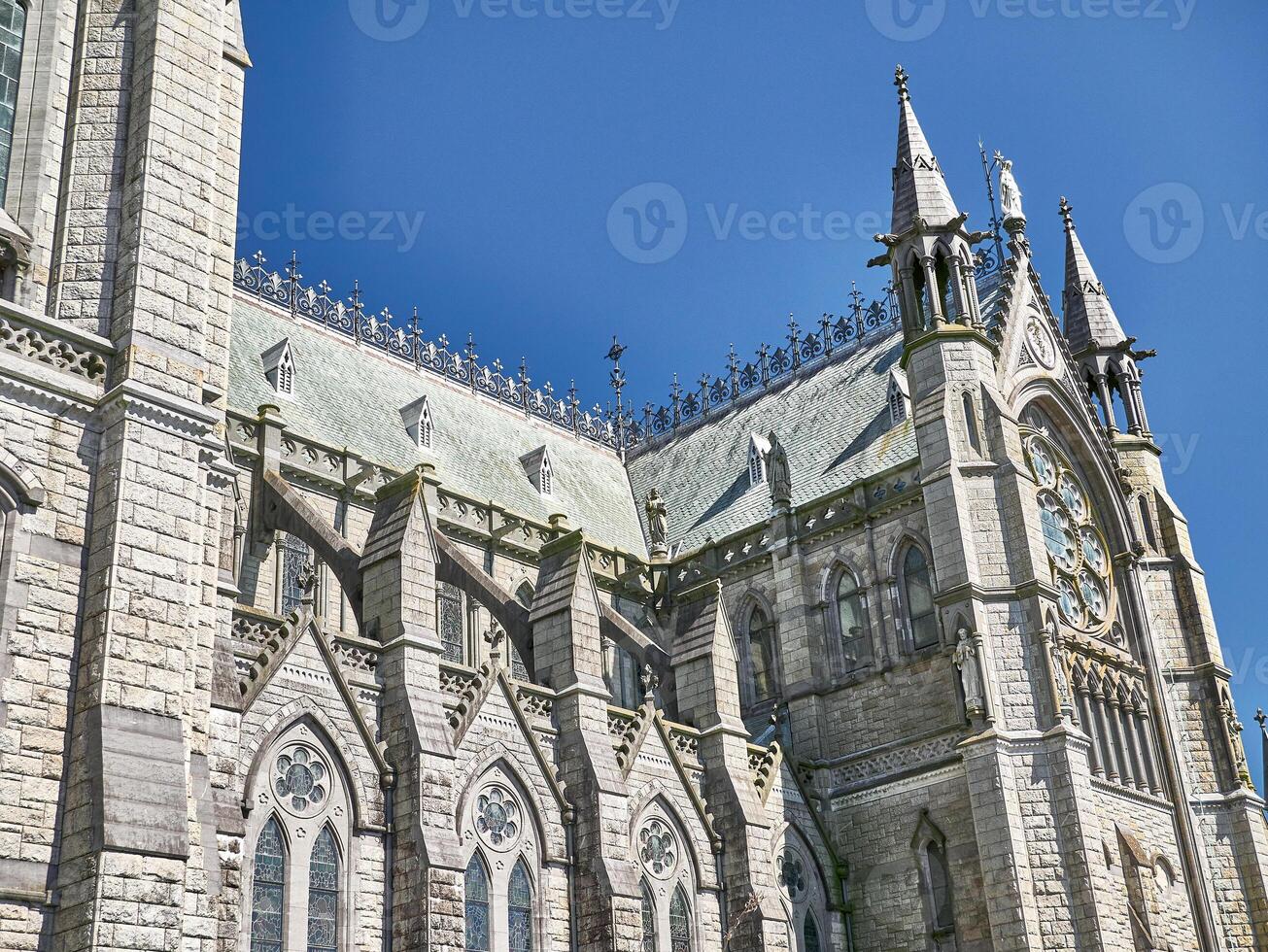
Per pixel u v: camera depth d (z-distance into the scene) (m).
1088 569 57.00
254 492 46.88
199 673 28.38
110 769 24.00
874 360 63.38
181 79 30.08
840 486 57.75
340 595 49.19
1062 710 47.59
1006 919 45.25
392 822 36.22
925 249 54.88
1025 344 57.72
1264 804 56.94
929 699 50.72
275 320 57.97
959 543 49.91
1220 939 53.66
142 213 28.25
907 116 58.16
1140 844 51.00
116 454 26.33
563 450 68.62
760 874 44.78
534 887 39.31
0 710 23.97
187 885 26.39
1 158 28.77
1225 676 58.69
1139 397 64.81
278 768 34.41
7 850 23.33
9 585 24.69
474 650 52.69
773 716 53.44
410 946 34.78
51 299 28.02
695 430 70.75
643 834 42.97
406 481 40.88
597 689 42.66
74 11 30.67
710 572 59.34
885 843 49.78
